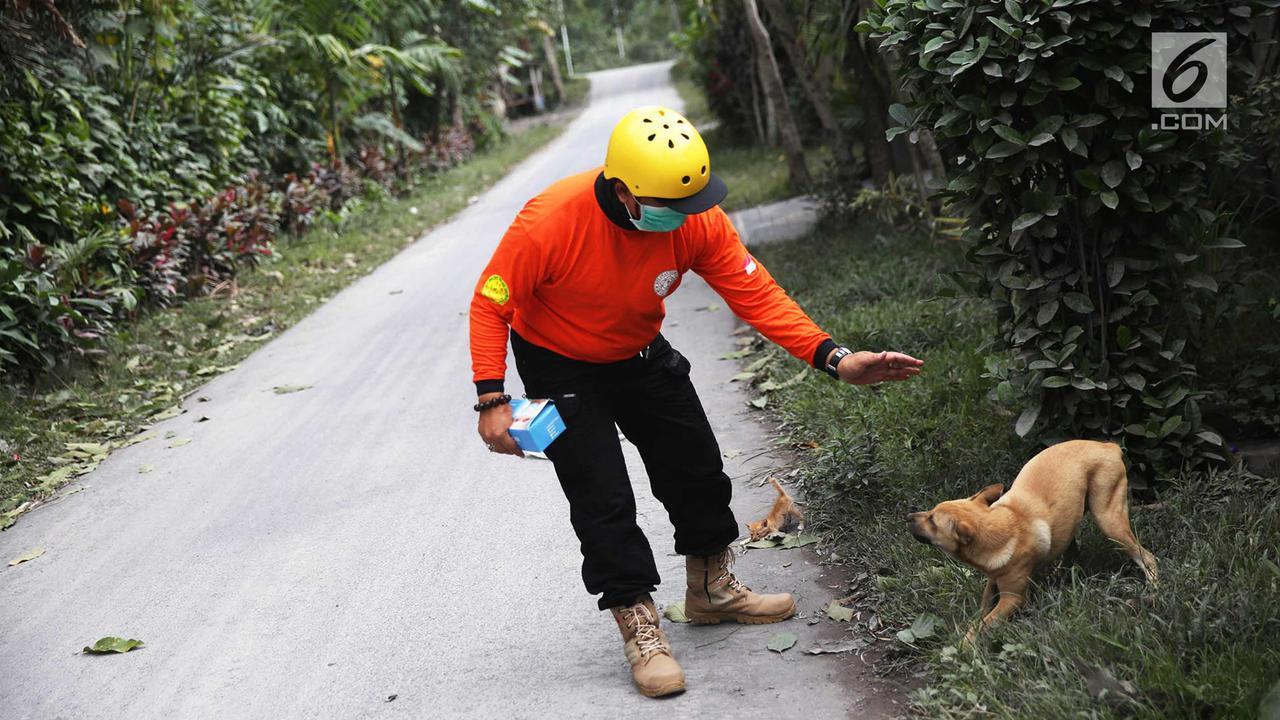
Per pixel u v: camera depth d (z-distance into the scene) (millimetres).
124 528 5180
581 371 3152
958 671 2830
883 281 7355
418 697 3346
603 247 2949
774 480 4211
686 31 24078
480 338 3057
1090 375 3666
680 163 2785
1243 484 3547
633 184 2809
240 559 4629
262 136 15320
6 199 8680
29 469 6070
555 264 2965
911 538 3637
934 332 5953
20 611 4383
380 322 9289
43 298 7512
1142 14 3377
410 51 20406
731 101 22188
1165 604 2869
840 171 10320
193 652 3834
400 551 4508
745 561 3973
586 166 21719
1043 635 2826
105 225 9602
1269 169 5469
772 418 5531
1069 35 3355
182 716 3410
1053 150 3541
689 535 3379
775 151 18984
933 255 7730
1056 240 3740
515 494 5000
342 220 14609
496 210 16844
